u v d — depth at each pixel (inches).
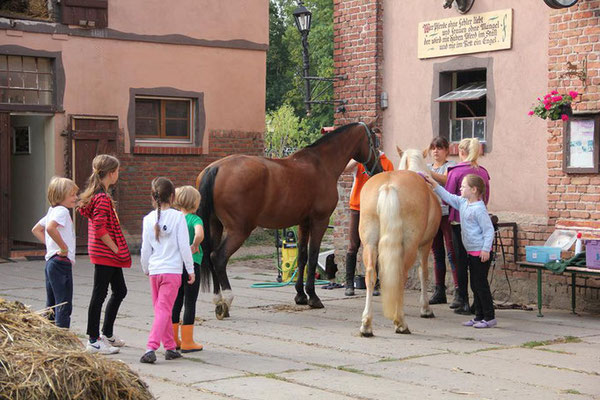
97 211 245.8
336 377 221.8
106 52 575.8
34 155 582.2
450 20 400.5
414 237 285.9
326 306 358.9
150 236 241.6
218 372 226.8
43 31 549.0
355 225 388.2
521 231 372.2
